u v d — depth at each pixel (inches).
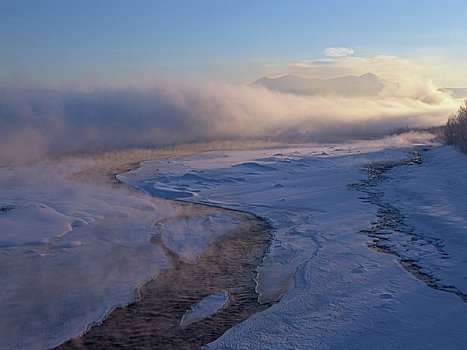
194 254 452.1
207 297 347.9
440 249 421.7
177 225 556.7
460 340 255.1
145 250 458.3
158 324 306.7
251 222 575.2
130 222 561.9
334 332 273.1
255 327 288.4
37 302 337.4
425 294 317.7
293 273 393.1
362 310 298.5
